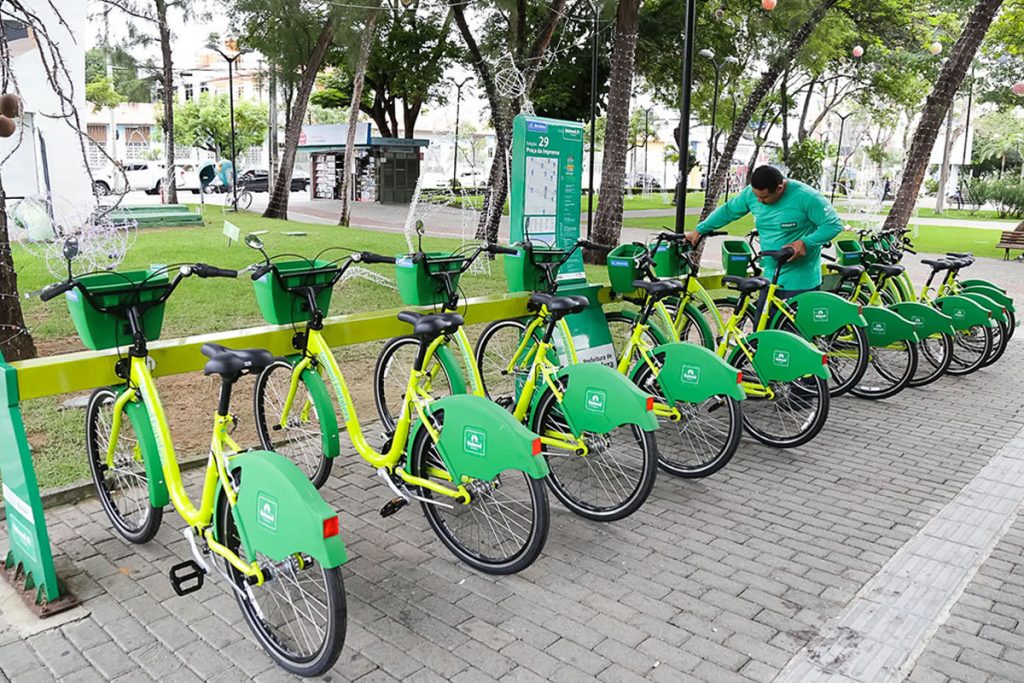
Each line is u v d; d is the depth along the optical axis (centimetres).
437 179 2997
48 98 1418
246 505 270
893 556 369
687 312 568
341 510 407
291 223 1856
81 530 378
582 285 537
